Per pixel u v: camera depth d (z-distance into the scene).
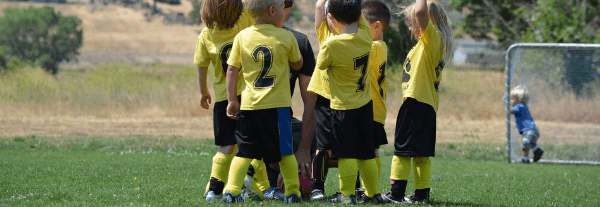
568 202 13.52
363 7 12.48
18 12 196.12
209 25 11.17
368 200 11.50
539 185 17.53
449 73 56.56
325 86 11.35
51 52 193.12
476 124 43.75
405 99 11.43
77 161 21.19
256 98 10.46
